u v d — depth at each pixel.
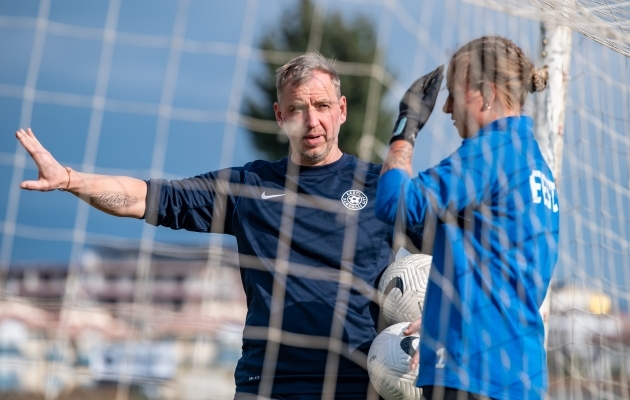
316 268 4.16
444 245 3.31
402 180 3.21
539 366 3.19
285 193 4.34
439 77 3.43
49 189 4.07
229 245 5.91
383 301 4.00
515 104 3.40
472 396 3.11
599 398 5.11
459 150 3.29
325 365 4.03
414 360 3.67
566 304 5.02
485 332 3.15
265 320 4.13
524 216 3.26
